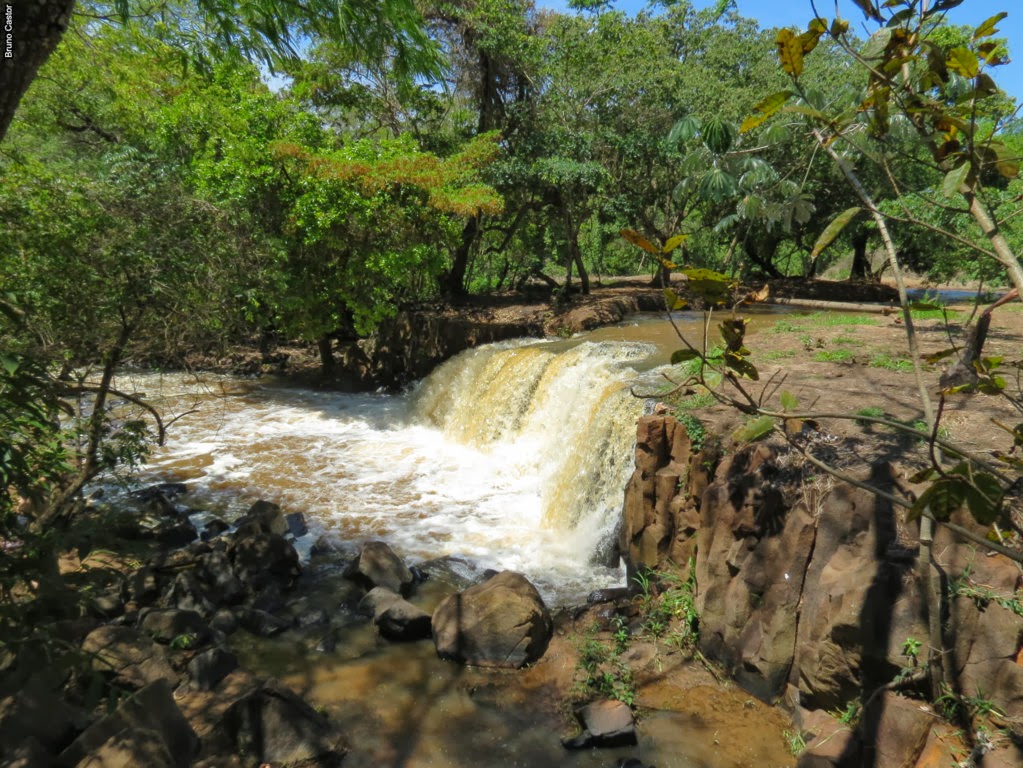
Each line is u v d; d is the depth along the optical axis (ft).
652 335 48.37
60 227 20.61
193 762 16.80
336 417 50.85
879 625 15.72
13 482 13.08
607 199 67.46
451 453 42.83
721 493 20.85
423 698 19.60
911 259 68.03
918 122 6.41
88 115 54.39
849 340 37.63
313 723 17.51
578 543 29.73
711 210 84.58
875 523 16.84
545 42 64.23
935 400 24.45
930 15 6.15
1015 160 5.74
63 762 14.90
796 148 54.08
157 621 22.07
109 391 22.86
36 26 10.70
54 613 15.19
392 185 47.75
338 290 51.44
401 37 23.73
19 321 14.29
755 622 19.22
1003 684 13.84
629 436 29.07
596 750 17.37
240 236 30.50
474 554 29.30
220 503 34.63
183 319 24.50
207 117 47.88
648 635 21.65
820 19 6.18
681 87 64.95
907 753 14.02
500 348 49.96
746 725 17.92
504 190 65.16
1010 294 6.50
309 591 25.94
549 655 21.29
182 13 27.91
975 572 14.93
